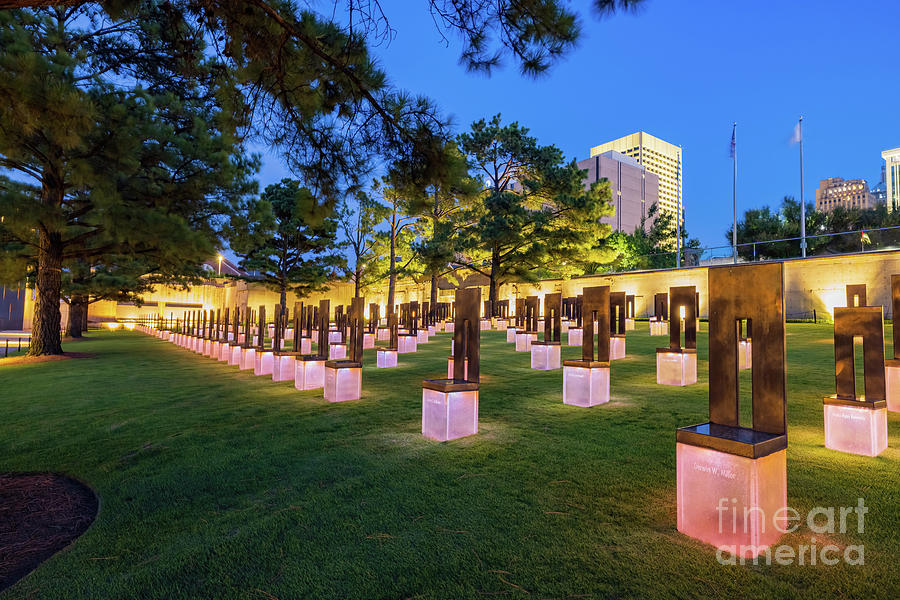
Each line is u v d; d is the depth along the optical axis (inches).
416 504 131.6
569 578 92.5
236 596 91.5
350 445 193.8
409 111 177.6
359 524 120.5
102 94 388.8
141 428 233.3
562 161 1069.1
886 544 101.7
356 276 1456.7
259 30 161.6
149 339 1050.1
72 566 104.7
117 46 485.1
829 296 850.1
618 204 4008.4
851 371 171.5
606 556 100.2
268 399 307.1
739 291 112.6
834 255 850.8
